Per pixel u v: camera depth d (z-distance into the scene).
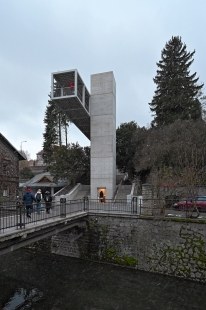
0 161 21.09
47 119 35.66
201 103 25.45
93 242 12.76
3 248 7.16
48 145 34.38
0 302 8.55
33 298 8.85
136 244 11.70
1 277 10.78
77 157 27.06
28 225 8.38
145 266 11.32
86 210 13.34
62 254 13.73
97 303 8.46
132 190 21.17
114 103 22.67
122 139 30.36
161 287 9.63
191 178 11.95
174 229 10.88
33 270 11.55
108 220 12.51
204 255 10.09
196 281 10.09
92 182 21.00
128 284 9.92
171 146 19.25
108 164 20.78
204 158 17.41
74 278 10.59
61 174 25.81
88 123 24.16
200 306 8.25
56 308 8.12
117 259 12.04
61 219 10.02
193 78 29.19
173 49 29.36
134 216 11.88
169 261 10.79
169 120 25.09
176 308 8.12
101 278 10.55
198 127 19.95
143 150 22.55
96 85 21.91
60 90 19.11
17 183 23.81
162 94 27.98
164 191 13.28
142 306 8.25
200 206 13.84
